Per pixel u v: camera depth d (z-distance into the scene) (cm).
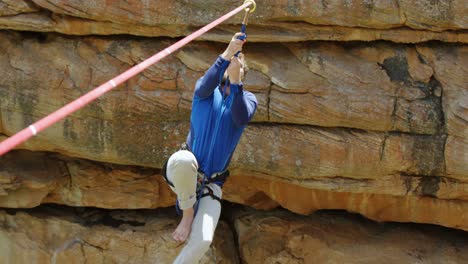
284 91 951
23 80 977
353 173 984
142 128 984
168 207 1202
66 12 933
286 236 1153
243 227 1191
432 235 1132
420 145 955
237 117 538
